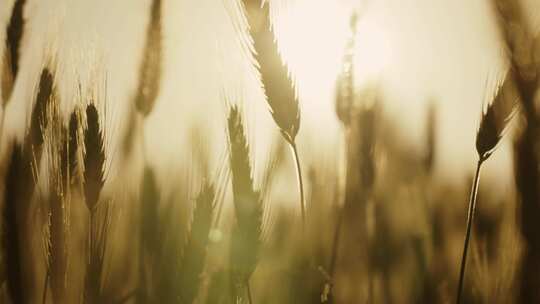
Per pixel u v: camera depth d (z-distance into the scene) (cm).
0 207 74
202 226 69
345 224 81
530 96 68
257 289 72
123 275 74
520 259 69
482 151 68
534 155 68
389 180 84
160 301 70
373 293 80
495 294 72
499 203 73
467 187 80
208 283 68
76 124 73
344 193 81
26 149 74
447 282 79
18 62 79
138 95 82
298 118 70
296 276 70
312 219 80
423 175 83
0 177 74
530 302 68
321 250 78
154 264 71
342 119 83
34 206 74
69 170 73
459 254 80
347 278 80
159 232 72
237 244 68
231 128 68
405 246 80
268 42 71
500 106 68
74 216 73
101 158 71
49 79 75
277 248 73
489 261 74
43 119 75
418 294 79
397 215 82
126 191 75
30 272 74
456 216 81
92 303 70
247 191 68
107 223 71
